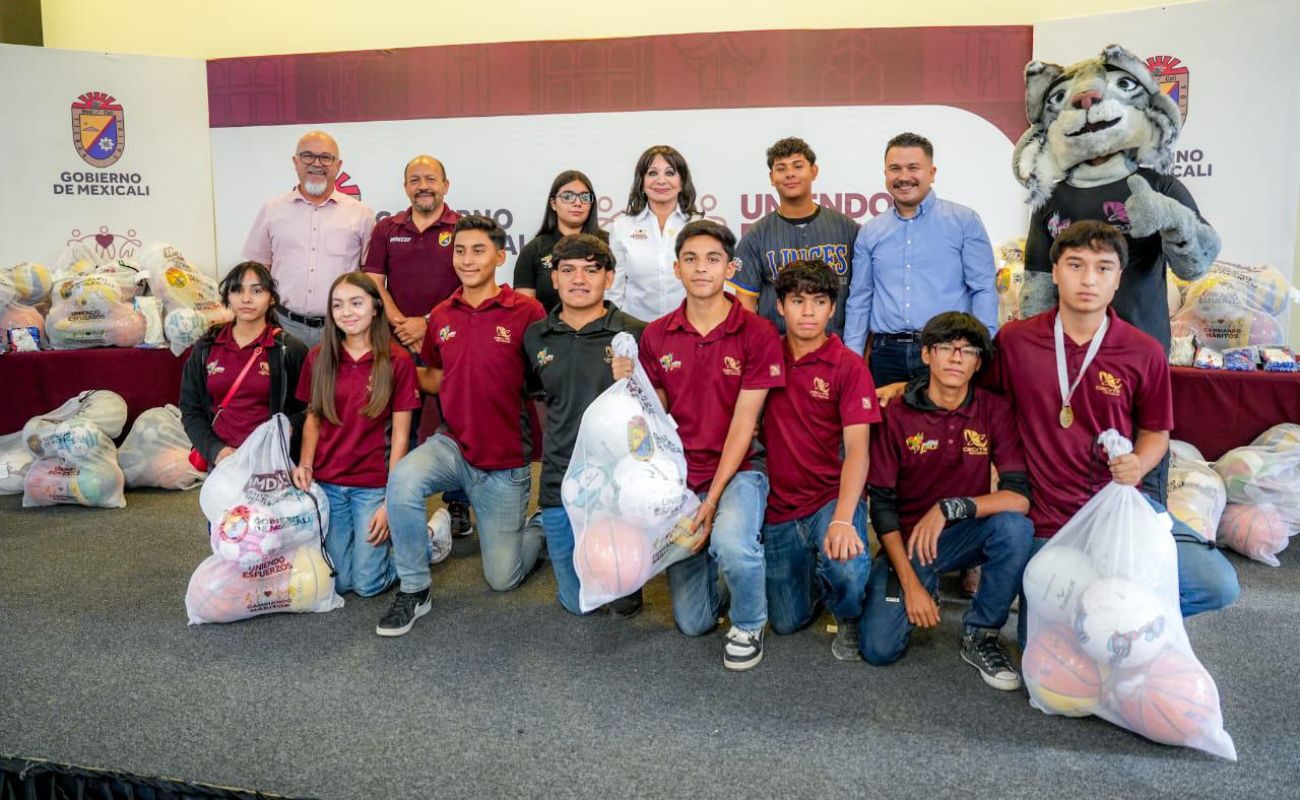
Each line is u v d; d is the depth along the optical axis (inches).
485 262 104.6
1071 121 102.0
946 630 97.0
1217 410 130.7
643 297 132.6
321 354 105.5
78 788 64.7
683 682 84.6
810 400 92.0
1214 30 151.3
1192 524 115.1
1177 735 70.1
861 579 86.4
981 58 163.2
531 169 176.4
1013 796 65.8
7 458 152.7
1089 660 75.0
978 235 115.6
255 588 97.4
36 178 177.3
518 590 109.1
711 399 93.2
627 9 184.7
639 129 172.4
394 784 68.1
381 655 90.7
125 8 199.2
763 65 167.5
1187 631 95.0
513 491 106.3
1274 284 139.1
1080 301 83.0
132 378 164.6
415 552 98.3
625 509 84.4
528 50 173.2
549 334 100.6
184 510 144.7
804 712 78.7
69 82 176.9
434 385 114.0
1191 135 155.2
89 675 86.1
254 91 182.1
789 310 91.8
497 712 79.0
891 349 117.2
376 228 147.7
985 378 93.7
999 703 80.2
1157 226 97.3
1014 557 84.3
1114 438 76.4
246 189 185.6
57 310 163.2
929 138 166.4
